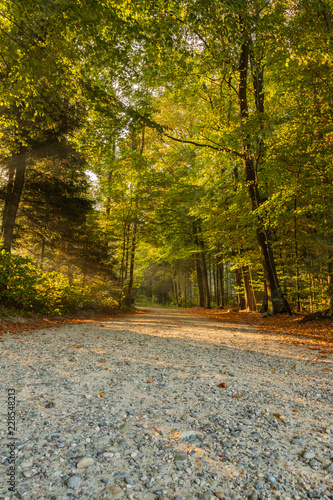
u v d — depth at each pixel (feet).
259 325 31.99
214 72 32.45
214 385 11.29
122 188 44.98
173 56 22.15
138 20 17.80
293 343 20.74
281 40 22.82
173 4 16.75
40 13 12.59
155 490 5.24
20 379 11.08
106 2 15.25
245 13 18.94
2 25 13.92
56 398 9.45
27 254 40.06
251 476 5.73
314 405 9.45
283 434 7.50
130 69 19.33
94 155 25.03
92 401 9.32
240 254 45.98
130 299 61.87
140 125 21.52
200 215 47.98
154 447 6.73
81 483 5.34
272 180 29.66
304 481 5.61
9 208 27.86
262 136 28.19
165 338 22.17
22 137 16.69
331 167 24.85
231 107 38.75
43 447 6.55
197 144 35.81
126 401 9.44
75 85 17.63
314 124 23.50
